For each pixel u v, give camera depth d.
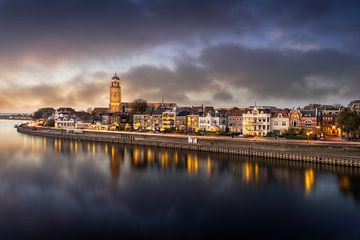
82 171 73.44
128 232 38.22
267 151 90.94
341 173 68.81
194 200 50.66
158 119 169.38
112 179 65.06
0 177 66.50
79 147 123.69
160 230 38.91
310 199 51.00
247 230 38.97
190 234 37.78
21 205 47.72
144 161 87.75
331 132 123.00
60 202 49.41
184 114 155.62
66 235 37.28
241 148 97.50
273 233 38.03
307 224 40.81
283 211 45.38
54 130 195.75
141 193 54.69
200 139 112.75
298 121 116.94
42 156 97.75
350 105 142.38
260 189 56.97
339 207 47.00
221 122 140.50
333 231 38.62
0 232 37.91
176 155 98.69
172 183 61.66
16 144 134.00
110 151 110.38
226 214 44.38
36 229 38.88
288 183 60.88
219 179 64.75
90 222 41.31
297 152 85.94
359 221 41.59
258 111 123.06
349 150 77.50
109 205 48.06
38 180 63.88
